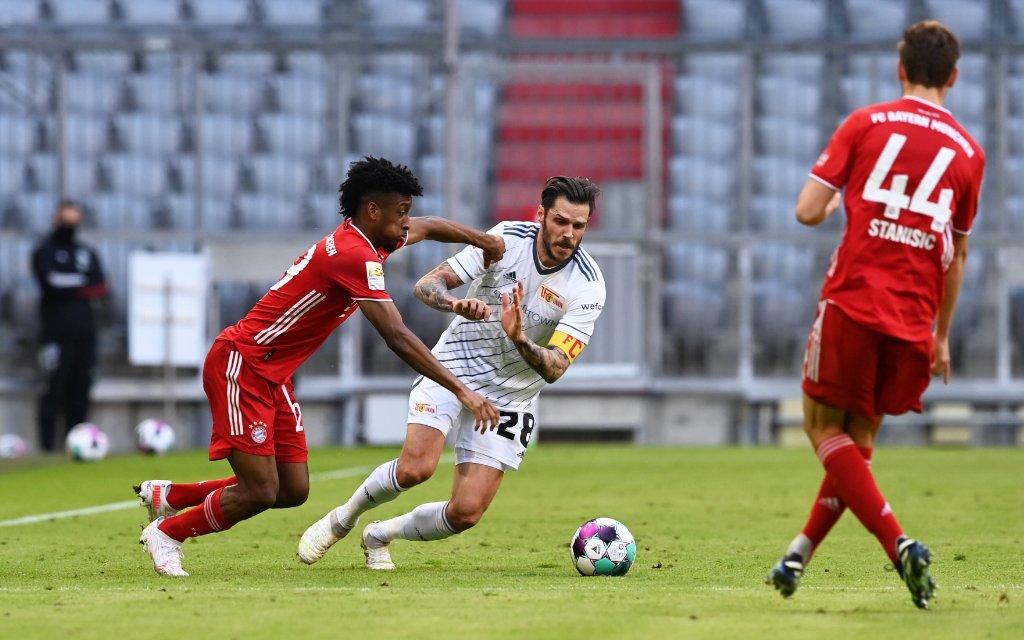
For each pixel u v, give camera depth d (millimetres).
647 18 83812
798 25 76875
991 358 74625
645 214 74562
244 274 74500
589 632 16484
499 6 78375
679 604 19062
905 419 74375
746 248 75062
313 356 72125
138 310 67875
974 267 74750
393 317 22234
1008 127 75000
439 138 76250
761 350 74750
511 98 76500
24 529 32750
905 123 19453
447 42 69562
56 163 74375
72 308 64312
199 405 71938
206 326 73812
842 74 76250
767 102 76125
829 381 19344
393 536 24734
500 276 24406
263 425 22922
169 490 23844
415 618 17609
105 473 50469
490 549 28281
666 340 74438
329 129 75562
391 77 75938
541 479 47594
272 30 76375
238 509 23234
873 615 17906
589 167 75500
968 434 74562
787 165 75875
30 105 74625
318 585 21672
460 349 24656
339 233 22781
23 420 72375
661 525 33344
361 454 62125
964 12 75812
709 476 48875
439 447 24359
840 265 19438
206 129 74875
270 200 75000
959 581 22906
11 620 17578
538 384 24828
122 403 72250
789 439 74500
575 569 24578
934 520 34594
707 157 76062
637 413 73312
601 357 73750
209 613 18078
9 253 73250
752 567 25062
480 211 76625
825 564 25625
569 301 24250
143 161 74562
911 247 19234
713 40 76000
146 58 74875
